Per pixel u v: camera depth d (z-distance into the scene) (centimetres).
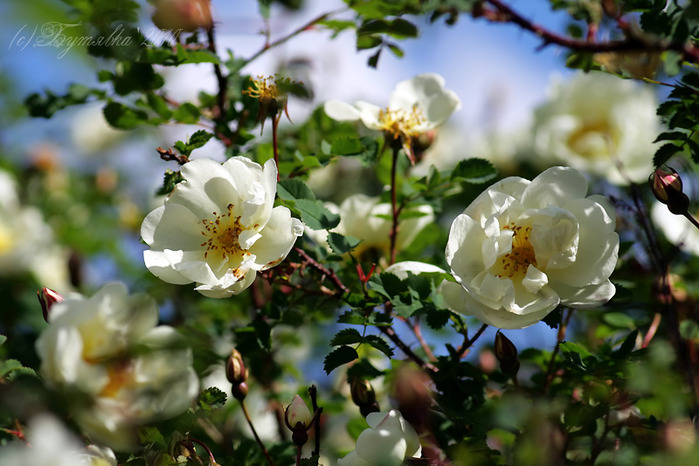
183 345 37
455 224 39
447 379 41
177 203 40
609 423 42
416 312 40
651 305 46
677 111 42
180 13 45
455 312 41
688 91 41
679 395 38
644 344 46
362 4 46
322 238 46
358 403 42
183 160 40
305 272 45
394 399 42
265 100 42
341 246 41
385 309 42
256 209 39
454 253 39
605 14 43
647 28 41
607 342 45
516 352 40
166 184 40
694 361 43
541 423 38
